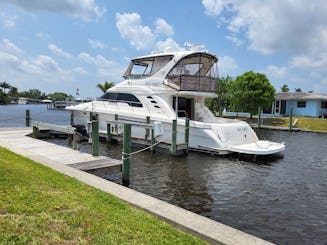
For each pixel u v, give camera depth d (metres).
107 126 13.94
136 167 9.62
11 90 105.69
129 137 7.44
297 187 7.86
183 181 8.16
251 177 8.76
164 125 12.20
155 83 13.32
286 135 21.55
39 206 3.61
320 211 6.14
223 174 8.98
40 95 123.75
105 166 7.21
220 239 3.20
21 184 4.39
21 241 2.71
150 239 3.05
